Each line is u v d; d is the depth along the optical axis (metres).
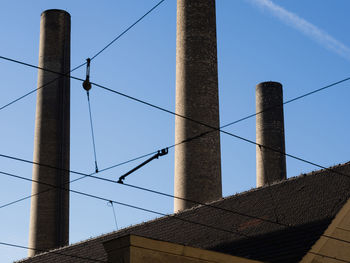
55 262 41.69
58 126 70.44
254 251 31.31
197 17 61.41
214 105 59.91
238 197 38.59
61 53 72.38
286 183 37.12
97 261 37.50
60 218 67.88
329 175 35.28
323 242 29.08
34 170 69.38
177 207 57.53
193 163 57.53
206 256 26.53
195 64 60.16
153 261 25.22
